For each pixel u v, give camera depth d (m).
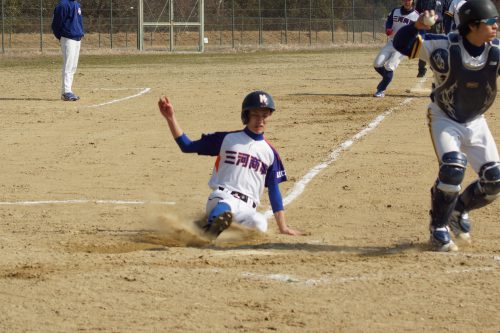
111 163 29.64
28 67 81.56
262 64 83.25
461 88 17.28
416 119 39.53
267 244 18.89
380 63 47.38
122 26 139.25
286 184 25.78
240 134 19.11
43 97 51.19
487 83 17.31
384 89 48.84
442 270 16.66
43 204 23.38
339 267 16.89
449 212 18.02
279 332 13.20
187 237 19.53
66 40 48.38
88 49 118.75
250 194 19.02
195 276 16.23
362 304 14.57
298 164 29.00
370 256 17.84
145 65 84.06
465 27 17.00
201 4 120.12
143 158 30.55
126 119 40.97
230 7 150.25
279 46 126.94
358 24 153.62
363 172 27.55
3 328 13.41
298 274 16.41
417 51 17.36
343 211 22.34
